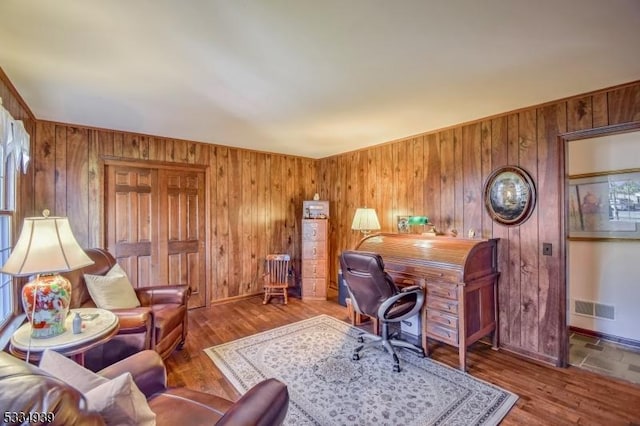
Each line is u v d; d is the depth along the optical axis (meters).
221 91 2.39
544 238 2.69
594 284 3.28
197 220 4.15
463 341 2.52
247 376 2.41
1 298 2.35
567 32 1.61
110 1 1.33
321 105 2.71
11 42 1.69
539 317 2.72
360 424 1.87
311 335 3.20
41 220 1.69
